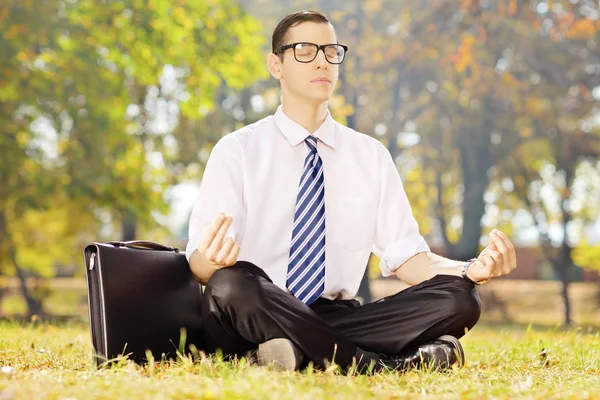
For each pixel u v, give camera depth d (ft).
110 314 11.09
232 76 54.44
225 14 54.24
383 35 84.02
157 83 54.49
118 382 8.88
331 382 9.42
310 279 11.87
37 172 56.49
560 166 91.20
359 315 11.63
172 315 11.69
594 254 105.29
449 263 12.08
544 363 13.47
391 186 12.87
